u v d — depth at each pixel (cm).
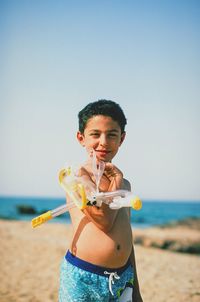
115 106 234
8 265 869
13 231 1603
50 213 209
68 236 1499
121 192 201
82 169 210
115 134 231
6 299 604
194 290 697
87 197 199
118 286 221
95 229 222
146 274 836
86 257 218
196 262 1017
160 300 627
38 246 1156
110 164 219
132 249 252
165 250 1305
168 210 6294
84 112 236
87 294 215
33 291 656
